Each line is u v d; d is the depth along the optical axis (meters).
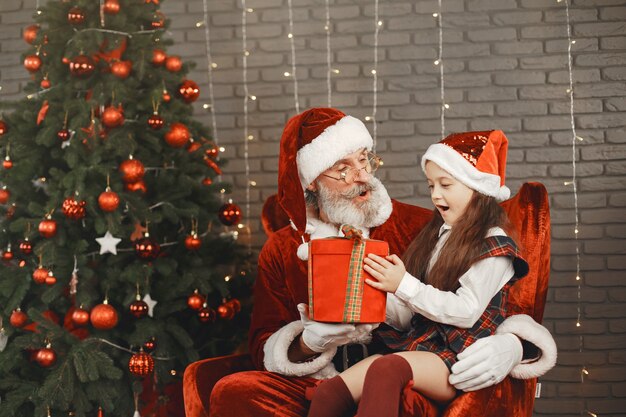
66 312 2.61
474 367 1.71
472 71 3.36
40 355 2.37
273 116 3.51
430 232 2.02
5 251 2.61
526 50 3.33
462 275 1.82
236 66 3.54
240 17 3.55
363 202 2.05
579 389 3.21
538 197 2.06
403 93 3.41
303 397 1.84
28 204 2.63
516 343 1.79
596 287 3.24
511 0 3.35
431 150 1.94
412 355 1.71
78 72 2.48
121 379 2.53
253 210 3.51
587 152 3.27
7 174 2.62
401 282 1.72
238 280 3.00
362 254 1.67
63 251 2.47
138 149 2.66
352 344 1.98
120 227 2.47
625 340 3.20
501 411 1.77
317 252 1.67
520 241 2.01
